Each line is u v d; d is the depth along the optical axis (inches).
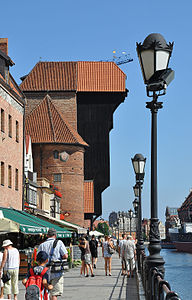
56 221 1573.6
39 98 2785.4
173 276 2012.8
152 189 433.7
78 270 1160.2
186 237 5049.2
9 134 1289.4
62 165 2514.8
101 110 2859.3
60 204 2492.6
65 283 823.7
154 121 435.8
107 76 2903.5
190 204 7588.6
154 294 336.5
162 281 278.4
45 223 1182.9
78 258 1429.6
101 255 2190.0
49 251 466.0
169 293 222.2
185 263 3048.7
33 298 366.0
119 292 672.4
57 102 2807.6
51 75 2866.6
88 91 2839.6
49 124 2603.3
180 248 5251.0
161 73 401.7
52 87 2815.0
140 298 527.5
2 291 553.9
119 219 2672.2
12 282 564.1
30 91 2785.4
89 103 2866.6
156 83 405.4
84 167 2817.4
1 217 876.0
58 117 2657.5
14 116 1327.5
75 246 1437.0
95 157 2819.9
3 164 1208.8
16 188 1348.4
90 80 2878.9
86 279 895.7
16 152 1341.0
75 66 2920.8
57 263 465.1
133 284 788.0
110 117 2856.8
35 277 378.3
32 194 1722.4
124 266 977.5
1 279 560.4
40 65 2908.5
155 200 432.1
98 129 2844.5
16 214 1104.2
